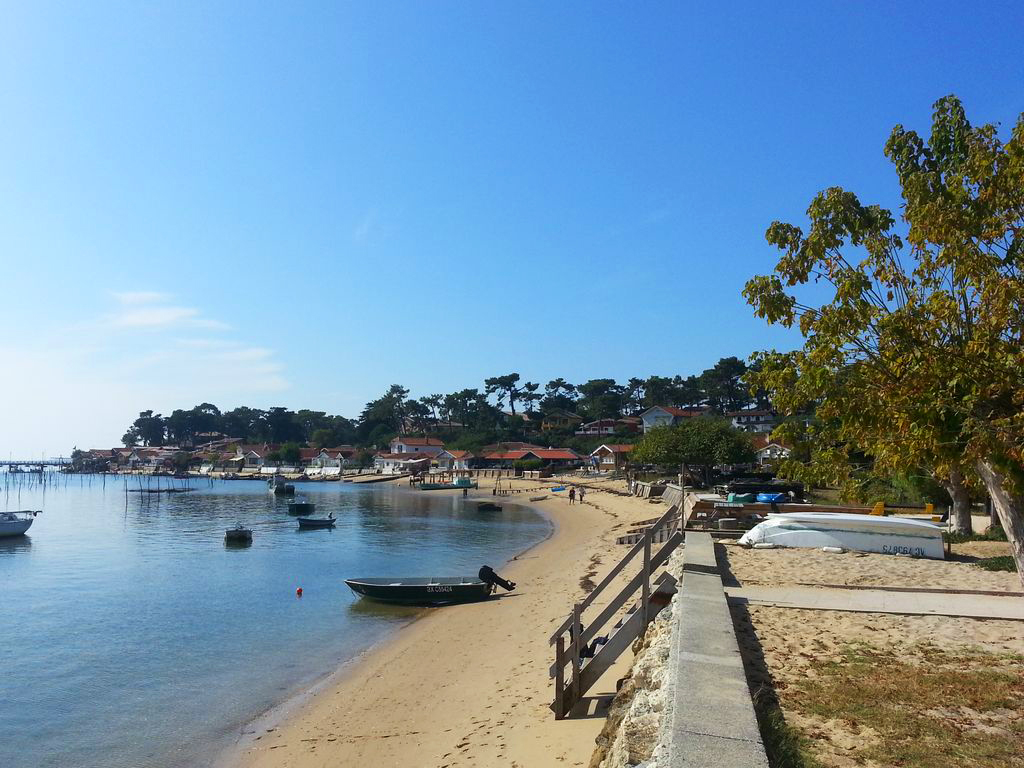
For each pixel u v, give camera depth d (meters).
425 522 67.88
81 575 36.97
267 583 34.41
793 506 29.83
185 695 18.48
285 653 22.31
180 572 37.88
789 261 11.42
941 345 10.00
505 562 40.78
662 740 6.21
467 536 55.41
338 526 64.06
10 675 20.16
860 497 11.27
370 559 42.62
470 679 17.86
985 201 10.37
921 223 10.34
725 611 10.64
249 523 68.25
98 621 26.52
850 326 10.62
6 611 28.33
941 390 9.19
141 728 16.27
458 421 199.75
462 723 14.62
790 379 10.95
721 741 5.50
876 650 9.11
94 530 61.47
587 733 12.48
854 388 10.05
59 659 21.64
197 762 14.47
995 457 8.29
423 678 18.62
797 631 10.08
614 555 36.16
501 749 12.55
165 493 126.06
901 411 9.25
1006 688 7.53
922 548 18.50
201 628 25.48
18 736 15.88
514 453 146.62
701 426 70.00
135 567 39.69
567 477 120.31
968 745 6.06
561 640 13.80
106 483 175.50
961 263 10.01
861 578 14.88
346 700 17.52
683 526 24.66
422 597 28.92
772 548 19.36
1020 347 9.45
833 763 5.75
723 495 49.03
